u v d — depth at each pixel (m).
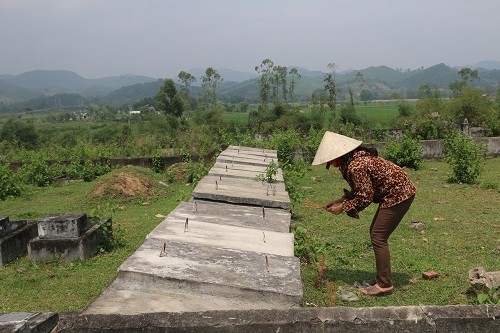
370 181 4.93
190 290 3.73
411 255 6.62
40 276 6.37
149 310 3.46
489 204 9.89
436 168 15.50
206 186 7.82
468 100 25.38
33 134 39.12
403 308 3.06
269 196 7.30
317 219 8.90
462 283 5.56
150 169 15.34
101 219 7.98
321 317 2.97
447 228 8.09
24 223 7.91
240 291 3.66
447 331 2.99
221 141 21.02
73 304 5.37
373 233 5.13
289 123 37.31
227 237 5.02
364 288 5.32
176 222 5.48
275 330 2.93
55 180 14.92
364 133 20.84
